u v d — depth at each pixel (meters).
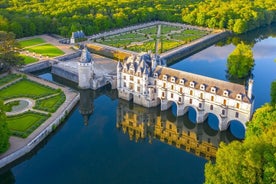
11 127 196.12
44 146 192.25
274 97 199.12
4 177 171.38
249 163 118.81
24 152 178.00
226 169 121.88
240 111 195.25
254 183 119.25
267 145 125.94
